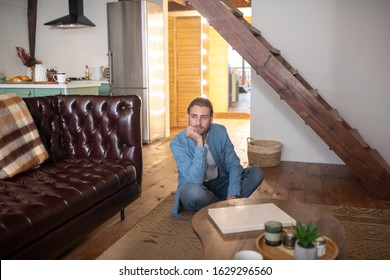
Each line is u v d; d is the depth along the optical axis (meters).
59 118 3.24
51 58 6.93
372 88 4.54
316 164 4.75
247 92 13.41
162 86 6.41
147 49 5.80
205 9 3.63
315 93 4.05
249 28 3.91
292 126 4.88
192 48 8.02
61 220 2.11
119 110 3.10
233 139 6.40
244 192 2.72
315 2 4.61
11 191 2.22
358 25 4.50
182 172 2.48
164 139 6.46
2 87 5.01
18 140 2.65
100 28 6.55
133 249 2.41
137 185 3.08
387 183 3.42
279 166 4.64
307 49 4.71
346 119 4.68
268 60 3.59
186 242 2.51
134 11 5.73
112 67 5.99
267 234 1.51
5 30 6.93
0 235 1.70
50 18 6.85
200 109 2.33
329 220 1.79
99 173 2.66
